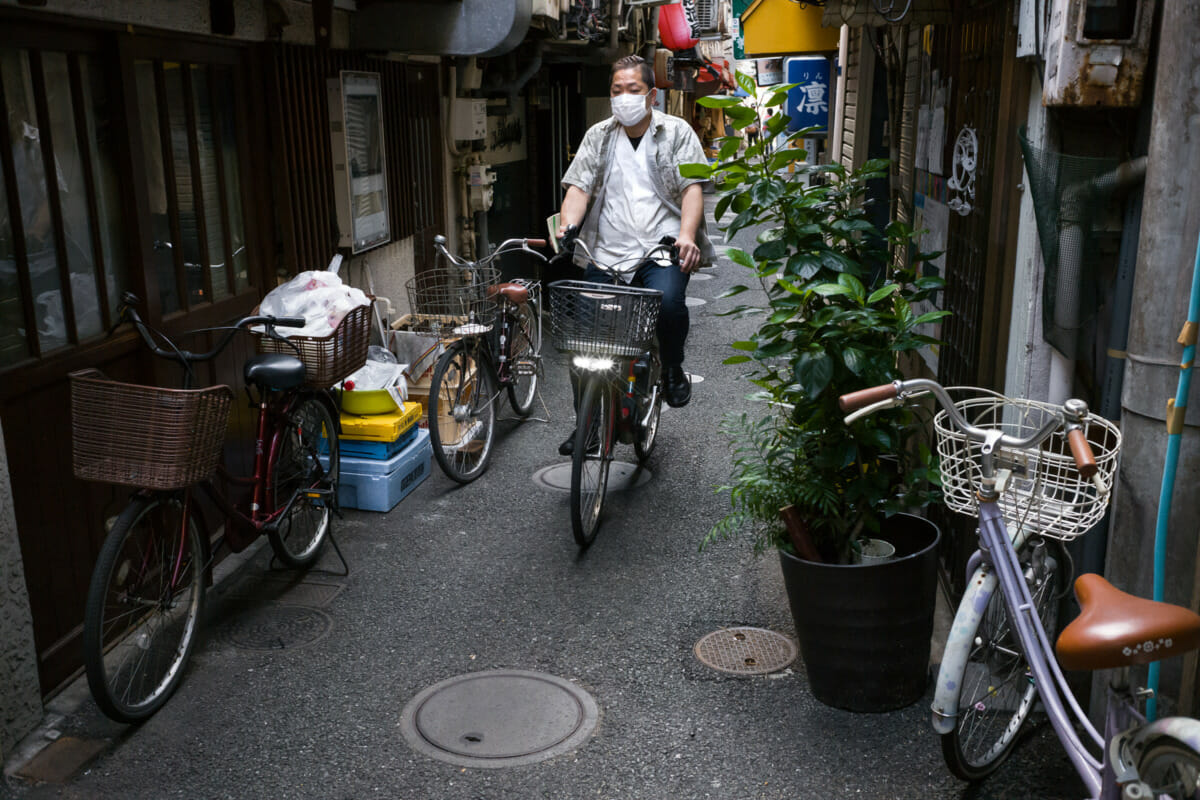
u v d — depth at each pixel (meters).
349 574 4.78
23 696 3.42
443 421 6.10
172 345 3.83
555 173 12.52
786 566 3.54
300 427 4.60
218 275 5.07
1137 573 3.08
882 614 3.44
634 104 5.33
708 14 17.27
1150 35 2.93
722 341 9.98
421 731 3.52
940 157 4.90
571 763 3.34
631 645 4.12
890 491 3.61
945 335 4.68
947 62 4.83
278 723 3.58
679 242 5.20
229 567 4.85
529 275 12.23
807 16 10.04
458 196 8.98
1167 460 2.75
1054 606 3.38
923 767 3.29
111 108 4.12
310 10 5.83
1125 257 3.18
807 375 3.32
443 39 6.14
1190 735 2.14
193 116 4.73
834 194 3.77
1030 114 3.46
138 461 3.31
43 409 3.65
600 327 4.72
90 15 3.81
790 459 3.81
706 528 5.31
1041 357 3.46
